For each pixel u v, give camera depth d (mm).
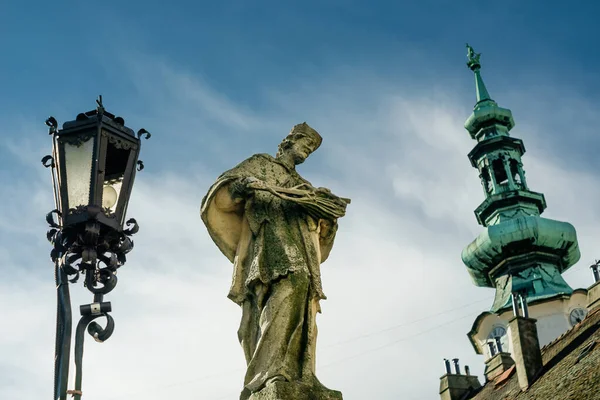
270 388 8312
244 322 9070
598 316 26469
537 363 26078
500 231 64438
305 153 10062
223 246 9516
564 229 64250
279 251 9078
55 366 8469
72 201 8742
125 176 9109
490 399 30172
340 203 9531
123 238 8969
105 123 8984
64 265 8656
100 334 8555
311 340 8766
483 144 68938
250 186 9297
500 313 58438
